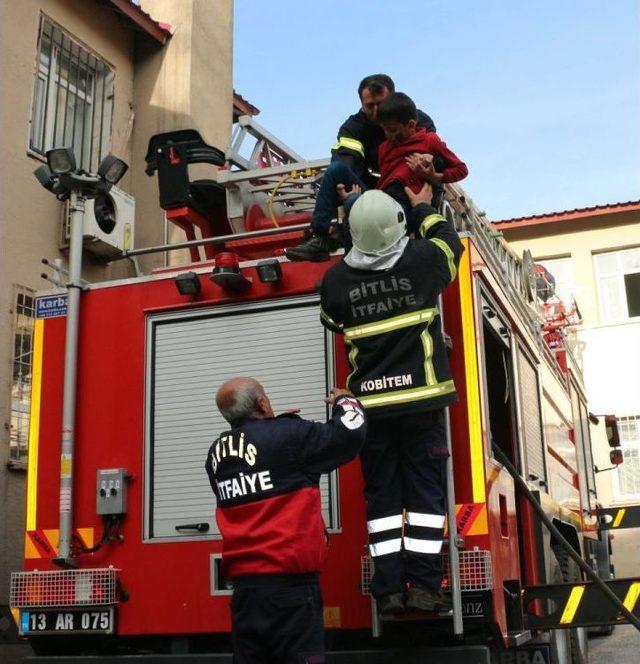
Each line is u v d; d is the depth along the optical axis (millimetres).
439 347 4137
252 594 3736
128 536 4844
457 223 5707
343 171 4887
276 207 7059
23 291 9438
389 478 4133
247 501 3852
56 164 5273
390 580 4012
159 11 12008
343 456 3881
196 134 6922
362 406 4086
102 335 5172
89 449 5031
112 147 11297
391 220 4180
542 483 6293
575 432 8969
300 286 4918
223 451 3975
